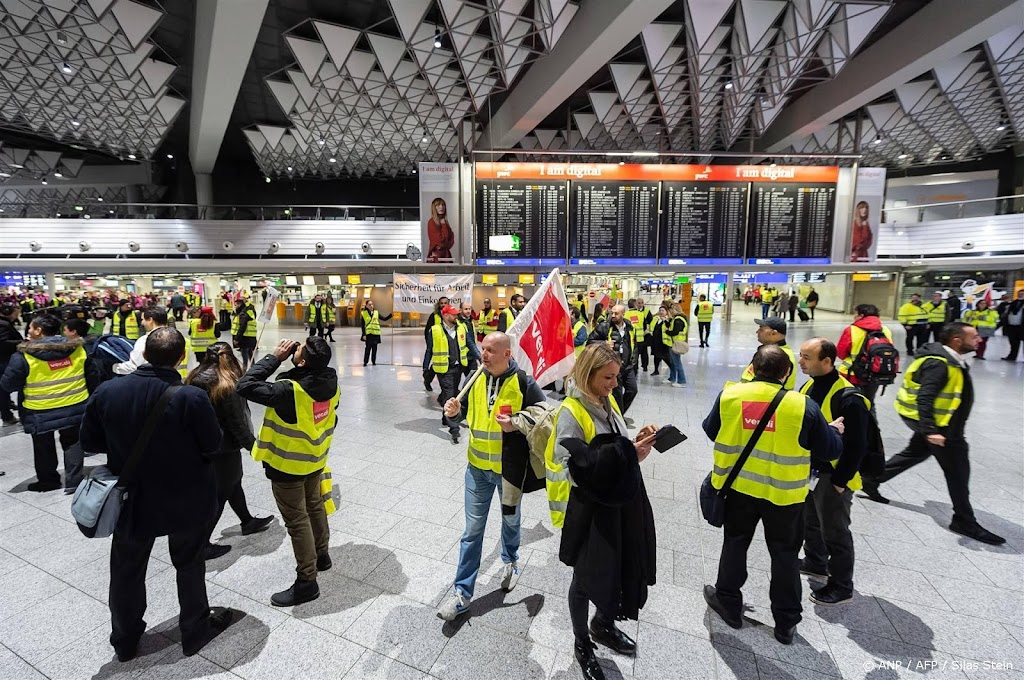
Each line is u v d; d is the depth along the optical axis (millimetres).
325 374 2594
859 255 9734
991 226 16891
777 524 2186
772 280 19641
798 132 17297
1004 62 13133
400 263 16484
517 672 2113
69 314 5180
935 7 11086
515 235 9258
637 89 15281
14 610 2535
